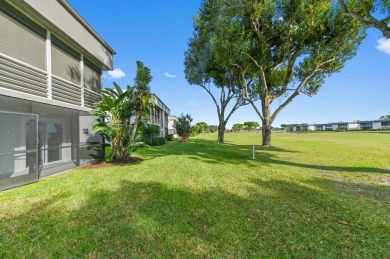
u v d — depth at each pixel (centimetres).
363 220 335
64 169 764
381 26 673
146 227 308
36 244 264
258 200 427
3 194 464
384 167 800
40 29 719
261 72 1711
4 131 746
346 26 1379
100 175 658
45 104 712
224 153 1293
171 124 5431
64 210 371
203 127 8719
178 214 354
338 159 1017
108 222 324
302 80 1761
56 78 778
